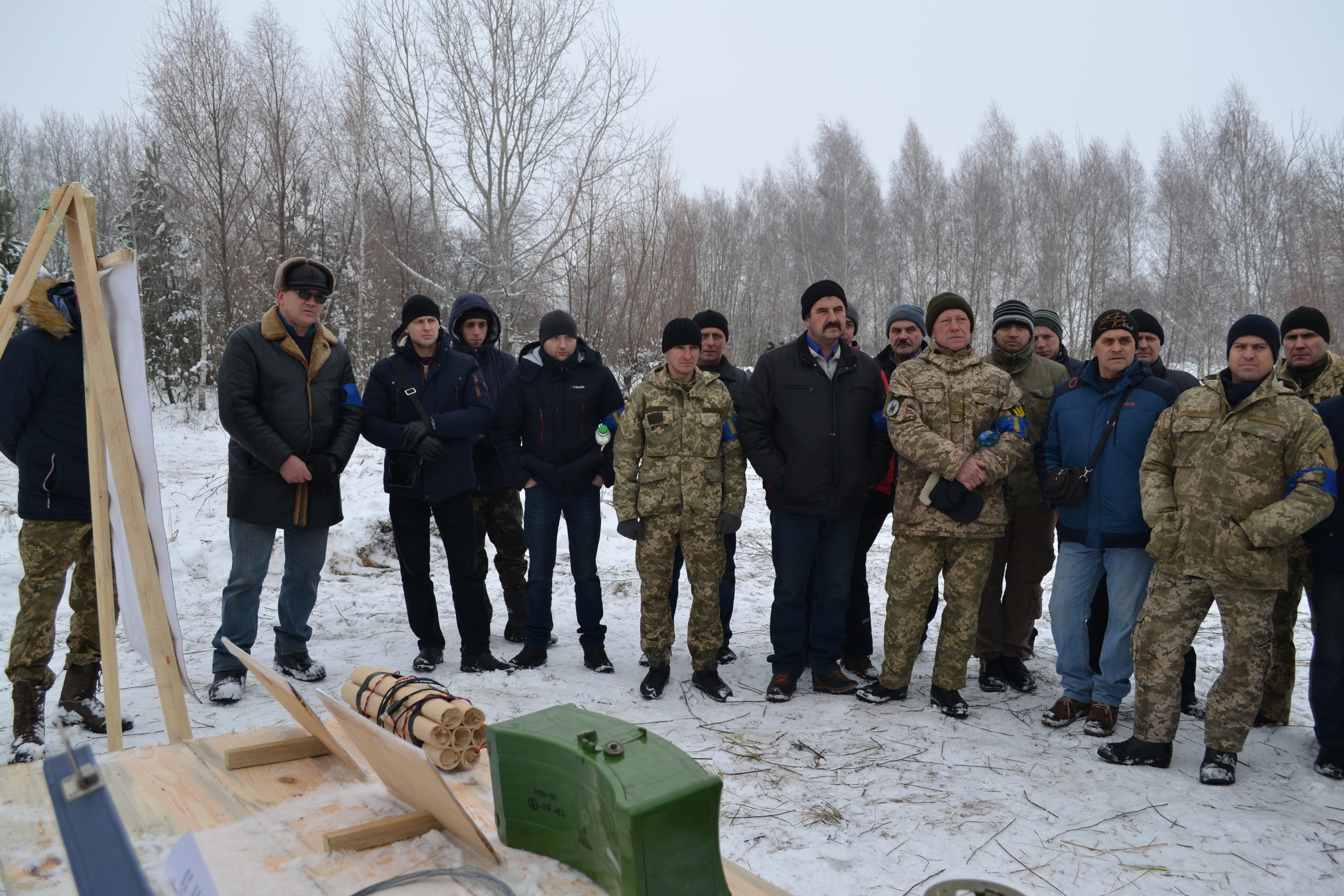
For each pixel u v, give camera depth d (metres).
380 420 4.54
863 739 3.77
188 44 22.80
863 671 4.91
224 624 4.07
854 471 4.31
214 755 2.02
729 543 5.06
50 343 3.49
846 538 4.42
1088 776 3.41
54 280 3.53
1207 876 2.64
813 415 4.30
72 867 1.31
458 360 4.71
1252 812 3.10
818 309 4.34
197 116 23.00
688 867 1.34
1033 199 41.03
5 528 7.60
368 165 21.17
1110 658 3.89
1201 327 35.22
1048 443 4.23
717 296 36.59
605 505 9.09
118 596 3.08
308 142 24.39
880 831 2.90
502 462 4.78
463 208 18.27
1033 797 3.19
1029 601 4.62
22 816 1.61
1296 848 2.83
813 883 2.56
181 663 2.82
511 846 1.58
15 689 3.44
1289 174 34.12
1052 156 41.44
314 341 4.28
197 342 25.95
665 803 1.30
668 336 4.43
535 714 1.65
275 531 4.21
